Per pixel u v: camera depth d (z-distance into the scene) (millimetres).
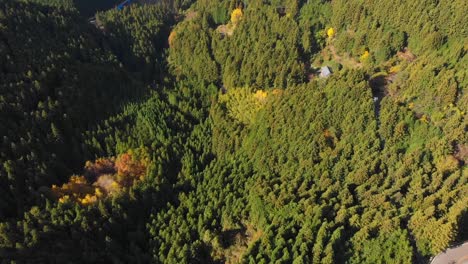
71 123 105938
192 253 85625
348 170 94938
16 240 78375
